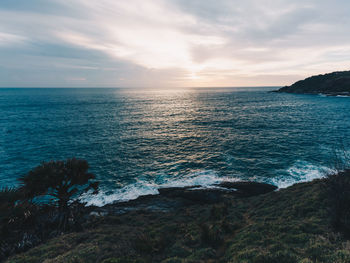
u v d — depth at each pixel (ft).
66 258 27.25
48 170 41.78
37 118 254.47
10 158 114.42
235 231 38.17
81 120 242.17
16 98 626.64
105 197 72.18
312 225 31.99
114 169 98.12
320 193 44.09
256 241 30.30
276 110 316.40
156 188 78.74
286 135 155.02
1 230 31.71
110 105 433.48
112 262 25.81
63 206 45.57
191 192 71.56
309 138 142.92
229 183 78.13
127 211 59.72
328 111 279.08
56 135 167.73
